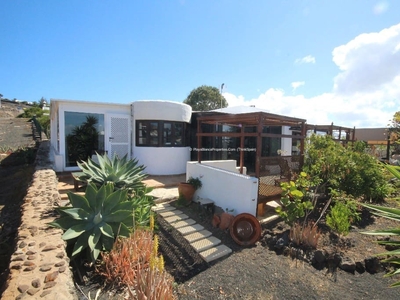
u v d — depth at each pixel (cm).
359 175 577
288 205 452
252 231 455
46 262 236
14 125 2384
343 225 421
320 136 739
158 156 969
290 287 305
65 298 188
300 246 404
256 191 511
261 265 356
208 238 445
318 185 568
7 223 486
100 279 292
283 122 671
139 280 229
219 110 1022
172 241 435
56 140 994
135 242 315
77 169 874
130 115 981
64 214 346
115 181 515
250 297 285
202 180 662
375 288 310
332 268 355
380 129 2036
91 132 909
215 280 320
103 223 350
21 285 198
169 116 977
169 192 739
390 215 239
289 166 602
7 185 868
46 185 530
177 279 326
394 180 670
